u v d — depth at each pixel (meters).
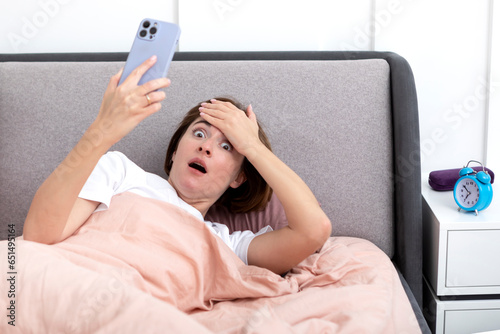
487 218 1.52
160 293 1.13
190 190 1.36
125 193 1.28
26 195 1.59
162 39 1.12
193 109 1.49
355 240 1.56
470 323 1.54
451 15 1.79
